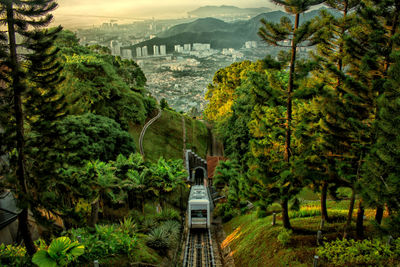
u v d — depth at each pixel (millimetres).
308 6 11836
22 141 11461
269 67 13586
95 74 33406
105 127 24281
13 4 10562
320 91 11602
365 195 10250
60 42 40469
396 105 9188
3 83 11914
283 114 15984
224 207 27312
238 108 32125
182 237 21344
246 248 15773
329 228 14047
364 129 10680
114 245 13359
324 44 14258
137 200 23312
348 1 13602
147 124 46562
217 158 41000
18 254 11969
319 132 13305
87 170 18438
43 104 12266
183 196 32281
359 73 12531
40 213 12242
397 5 10891
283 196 13492
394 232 9836
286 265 11992
